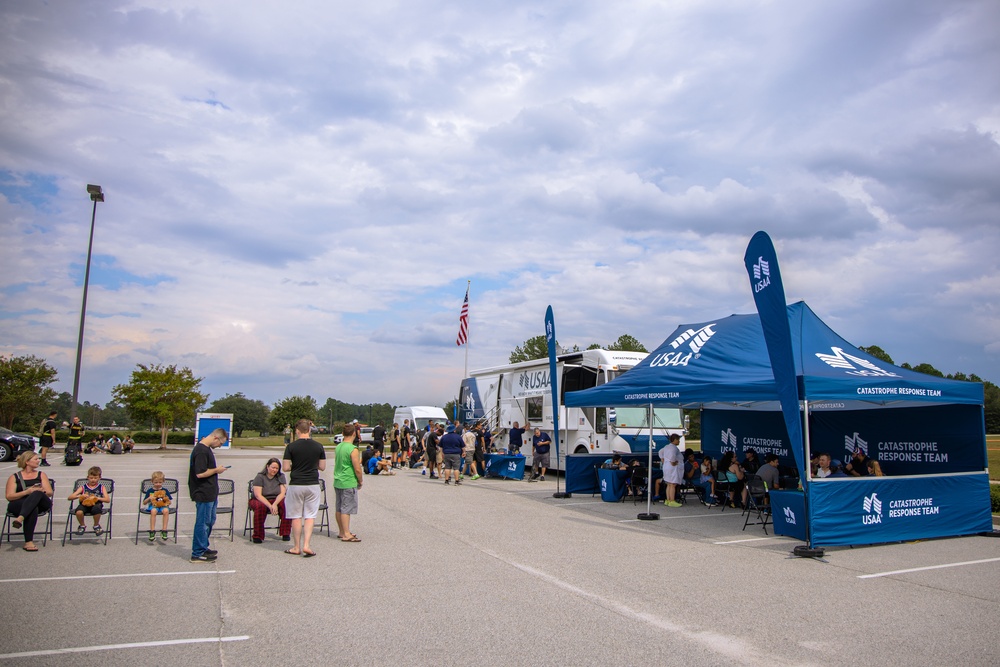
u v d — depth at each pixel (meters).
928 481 10.84
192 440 47.69
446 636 5.79
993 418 76.25
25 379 37.34
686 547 10.06
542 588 7.48
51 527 10.10
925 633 6.00
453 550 9.60
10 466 22.88
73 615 6.18
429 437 21.28
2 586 7.20
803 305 13.19
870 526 10.18
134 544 9.69
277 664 5.08
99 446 34.28
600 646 5.57
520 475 20.64
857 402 13.94
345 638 5.70
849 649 5.57
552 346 16.95
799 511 10.41
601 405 14.76
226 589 7.25
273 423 68.81
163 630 5.81
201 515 8.57
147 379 39.12
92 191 31.22
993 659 5.36
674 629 6.05
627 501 15.80
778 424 16.69
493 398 25.64
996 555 9.58
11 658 5.06
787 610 6.70
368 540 10.30
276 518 12.10
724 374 12.34
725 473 14.73
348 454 10.20
